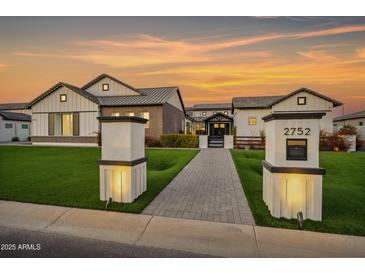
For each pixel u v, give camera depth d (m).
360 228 3.08
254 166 8.62
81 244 2.78
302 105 17.27
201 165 8.61
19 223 3.37
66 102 17.55
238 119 20.56
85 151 13.16
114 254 2.58
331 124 16.77
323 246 2.67
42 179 6.16
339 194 4.86
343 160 9.44
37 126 18.03
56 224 3.33
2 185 5.47
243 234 2.98
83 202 4.18
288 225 3.19
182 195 4.79
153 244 2.78
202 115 44.03
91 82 19.98
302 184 3.36
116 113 17.44
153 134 16.88
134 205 4.05
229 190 5.19
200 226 3.23
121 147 4.26
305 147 3.35
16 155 11.52
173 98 20.11
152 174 6.93
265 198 4.15
